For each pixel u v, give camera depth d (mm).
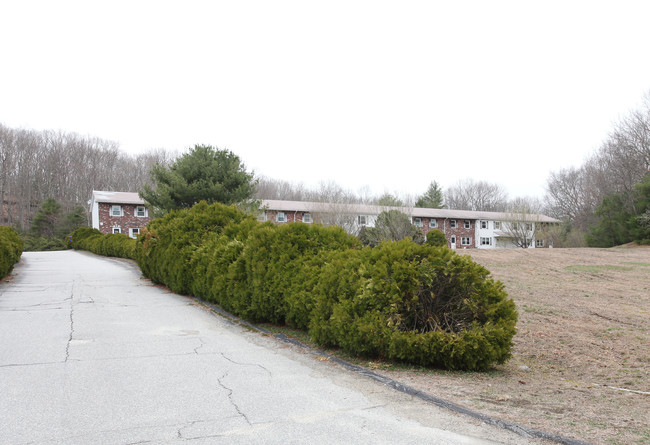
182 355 5797
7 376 4727
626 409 4086
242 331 7590
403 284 5566
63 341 6418
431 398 4125
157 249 13883
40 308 9281
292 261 7543
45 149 63188
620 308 9922
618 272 15617
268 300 7703
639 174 33719
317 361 5637
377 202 44062
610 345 7199
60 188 62438
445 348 5191
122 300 10695
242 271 8578
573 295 11422
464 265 5707
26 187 59688
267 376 4895
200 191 23469
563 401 4289
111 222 40250
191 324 8062
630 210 30766
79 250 39750
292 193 67062
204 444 3104
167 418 3605
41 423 3475
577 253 22156
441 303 5801
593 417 3746
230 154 25469
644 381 5484
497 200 79250
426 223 48906
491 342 5355
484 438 3230
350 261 6219
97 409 3801
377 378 4848
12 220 58531
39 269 19219
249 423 3508
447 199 81938
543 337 7641
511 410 3861
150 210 24516
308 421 3559
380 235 27172
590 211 48125
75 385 4457
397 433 3314
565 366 6195
